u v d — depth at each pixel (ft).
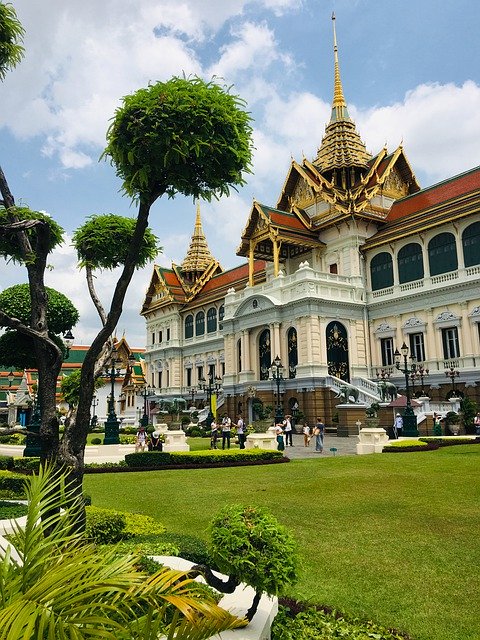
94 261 35.27
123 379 271.69
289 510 38.68
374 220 158.71
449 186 151.23
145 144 24.11
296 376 142.82
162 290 254.88
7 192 30.17
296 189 182.60
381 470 59.67
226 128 25.13
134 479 59.11
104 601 10.46
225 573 16.34
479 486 47.67
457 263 134.10
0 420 213.25
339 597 21.77
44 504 12.24
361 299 153.89
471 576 24.12
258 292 164.66
